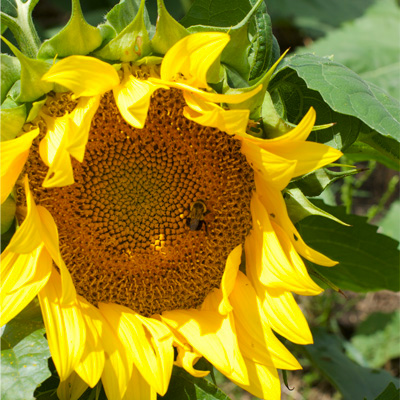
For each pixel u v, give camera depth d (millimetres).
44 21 1110
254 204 588
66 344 550
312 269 591
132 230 597
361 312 1108
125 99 539
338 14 1119
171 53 533
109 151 583
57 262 550
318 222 712
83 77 530
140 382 581
